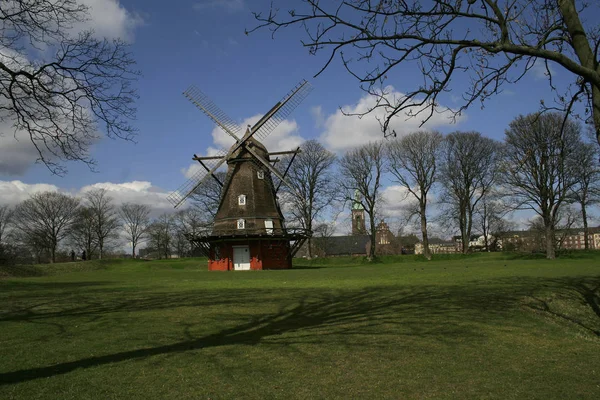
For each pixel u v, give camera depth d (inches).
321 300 676.7
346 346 396.2
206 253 1968.5
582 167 1760.6
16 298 733.3
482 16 275.3
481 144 2298.2
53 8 425.7
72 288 925.2
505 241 2910.9
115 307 626.5
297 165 2331.4
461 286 836.0
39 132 451.8
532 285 829.8
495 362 351.6
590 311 634.8
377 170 2359.7
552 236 1957.4
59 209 3240.7
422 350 384.5
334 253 4377.5
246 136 1945.1
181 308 610.9
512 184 1910.7
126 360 353.4
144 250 4805.6
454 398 274.7
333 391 286.5
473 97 313.3
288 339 422.9
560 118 1457.9
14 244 3250.5
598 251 2159.2
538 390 288.2
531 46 271.3
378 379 309.6
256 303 652.7
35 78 434.0
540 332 460.4
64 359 357.7
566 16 306.7
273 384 299.1
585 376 317.4
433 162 2299.5
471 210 2383.1
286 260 1899.6
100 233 3474.4
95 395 277.4
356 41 277.4
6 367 335.6
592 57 298.4
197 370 328.2
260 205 1899.6
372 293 749.3
